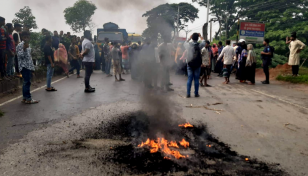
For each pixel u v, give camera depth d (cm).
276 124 465
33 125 451
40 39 1180
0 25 774
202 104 621
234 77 1270
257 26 1958
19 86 876
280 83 1026
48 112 543
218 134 409
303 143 375
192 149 346
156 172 280
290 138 395
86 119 487
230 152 339
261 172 285
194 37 709
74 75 1323
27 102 628
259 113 539
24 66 612
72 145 357
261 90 841
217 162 308
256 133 416
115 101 655
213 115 521
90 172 280
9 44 816
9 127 439
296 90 839
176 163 303
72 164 299
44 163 301
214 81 1095
